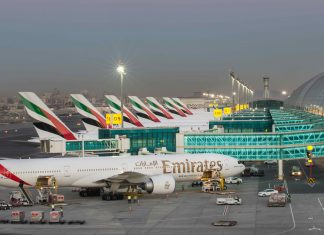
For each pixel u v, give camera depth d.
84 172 81.62
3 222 65.38
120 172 83.25
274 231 57.56
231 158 90.88
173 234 57.38
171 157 87.75
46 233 59.03
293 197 79.31
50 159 81.94
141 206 75.06
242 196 81.94
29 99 106.25
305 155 106.00
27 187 80.00
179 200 79.56
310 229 58.06
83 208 74.44
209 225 61.56
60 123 107.88
